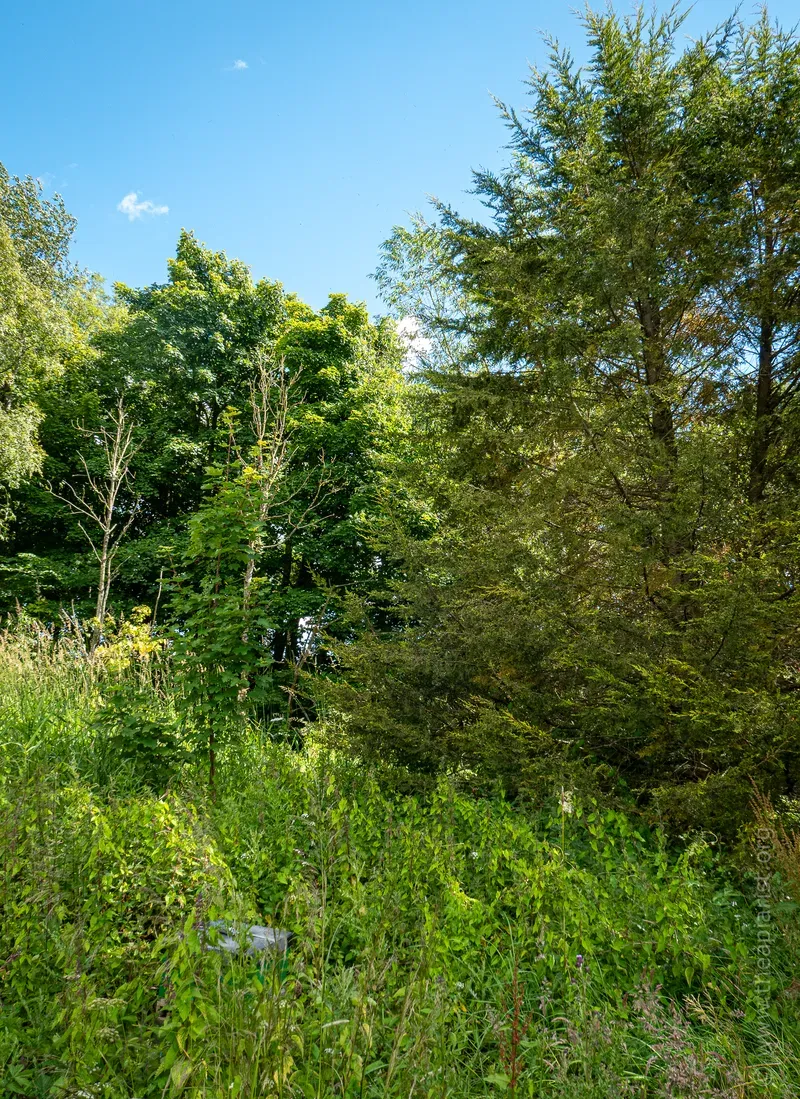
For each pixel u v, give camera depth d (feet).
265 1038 7.07
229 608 19.76
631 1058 8.85
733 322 21.68
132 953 9.30
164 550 22.74
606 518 19.39
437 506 25.04
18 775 15.97
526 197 25.31
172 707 23.45
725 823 14.70
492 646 19.27
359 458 49.65
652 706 15.96
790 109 22.18
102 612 39.09
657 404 21.33
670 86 23.65
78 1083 7.04
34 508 59.00
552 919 11.25
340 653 22.20
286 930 10.37
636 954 10.72
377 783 18.38
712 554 18.40
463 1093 8.02
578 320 21.79
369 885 11.87
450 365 26.04
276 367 39.99
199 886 10.42
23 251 67.51
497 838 14.06
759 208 22.16
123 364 59.57
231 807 15.46
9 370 58.08
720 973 10.61
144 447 59.26
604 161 23.75
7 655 29.73
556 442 23.30
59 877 10.66
